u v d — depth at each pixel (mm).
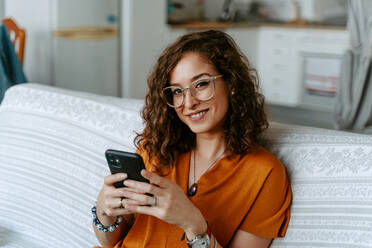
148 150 1311
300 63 5820
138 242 1239
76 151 1605
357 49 3199
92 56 4234
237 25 5570
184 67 1172
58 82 4047
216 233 1201
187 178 1261
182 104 1194
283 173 1197
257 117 1236
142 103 1644
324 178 1179
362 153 1154
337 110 3359
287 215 1194
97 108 1669
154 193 1058
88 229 1479
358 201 1108
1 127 1810
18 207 1646
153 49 4715
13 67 3291
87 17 4121
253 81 1269
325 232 1133
